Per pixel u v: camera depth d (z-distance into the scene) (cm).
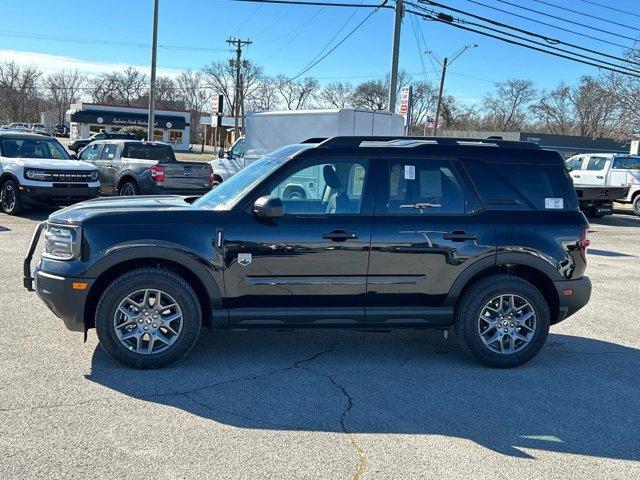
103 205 537
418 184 530
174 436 387
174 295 495
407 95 2003
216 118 2591
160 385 469
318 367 524
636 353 598
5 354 520
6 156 1429
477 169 538
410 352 575
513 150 550
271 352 558
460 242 521
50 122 8400
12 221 1307
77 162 1448
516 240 529
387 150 530
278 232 501
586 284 549
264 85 8419
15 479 330
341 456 370
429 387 488
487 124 9094
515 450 386
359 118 1452
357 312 517
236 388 470
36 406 422
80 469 343
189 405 435
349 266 509
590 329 685
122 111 6900
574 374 532
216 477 341
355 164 524
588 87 6638
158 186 1432
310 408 438
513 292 532
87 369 495
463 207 532
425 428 413
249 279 502
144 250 487
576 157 2366
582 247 543
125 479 335
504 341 539
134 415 414
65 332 582
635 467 370
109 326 489
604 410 454
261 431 399
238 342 584
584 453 386
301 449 377
